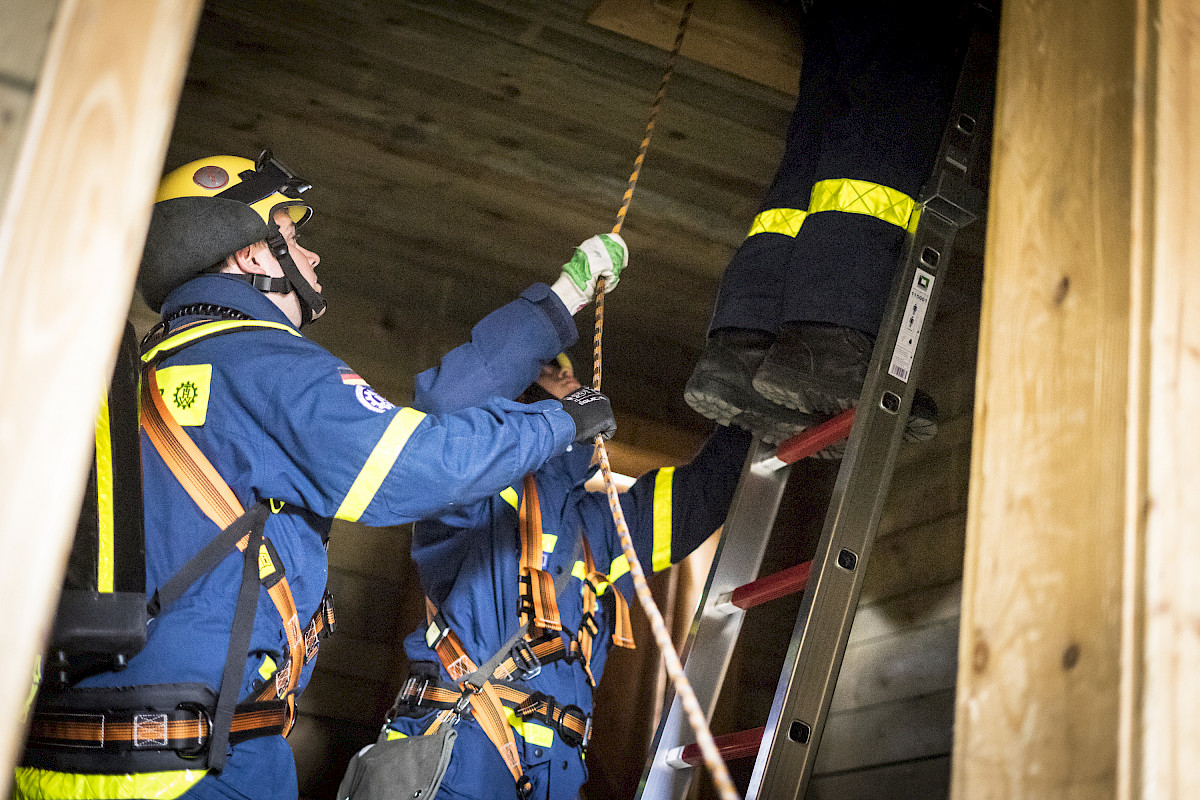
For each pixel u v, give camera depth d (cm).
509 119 301
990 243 123
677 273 355
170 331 177
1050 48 122
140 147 90
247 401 162
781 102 279
